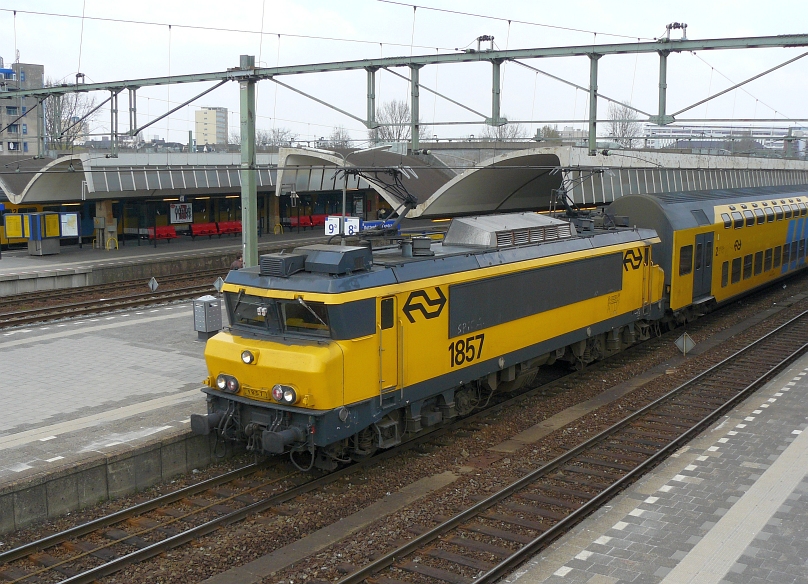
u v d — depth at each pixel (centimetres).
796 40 1564
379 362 1187
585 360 1847
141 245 4184
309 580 895
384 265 1240
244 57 2017
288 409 1134
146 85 2253
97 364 1716
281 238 4688
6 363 1728
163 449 1212
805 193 3378
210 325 1930
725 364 1873
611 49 1758
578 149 2770
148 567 941
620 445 1346
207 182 4191
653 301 2022
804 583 823
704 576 841
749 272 2636
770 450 1238
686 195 2400
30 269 3100
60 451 1159
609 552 903
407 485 1207
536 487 1161
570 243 1695
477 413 1522
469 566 920
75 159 3581
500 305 1450
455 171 3891
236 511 1075
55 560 954
